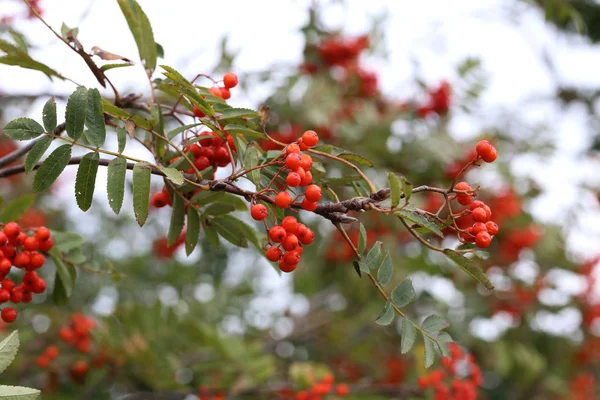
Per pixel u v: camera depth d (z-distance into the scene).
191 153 2.32
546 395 7.30
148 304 6.53
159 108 2.35
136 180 2.03
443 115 6.06
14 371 4.70
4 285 2.37
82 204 2.12
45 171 2.06
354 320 6.88
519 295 6.68
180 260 7.10
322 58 5.96
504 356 6.17
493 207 5.86
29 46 3.48
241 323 6.85
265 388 4.79
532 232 6.25
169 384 4.71
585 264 6.97
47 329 5.09
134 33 2.54
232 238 2.56
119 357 4.64
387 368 6.49
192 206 2.45
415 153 5.50
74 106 2.08
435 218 2.08
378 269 2.16
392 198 1.98
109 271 2.83
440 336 2.13
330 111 5.33
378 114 6.02
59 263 2.67
